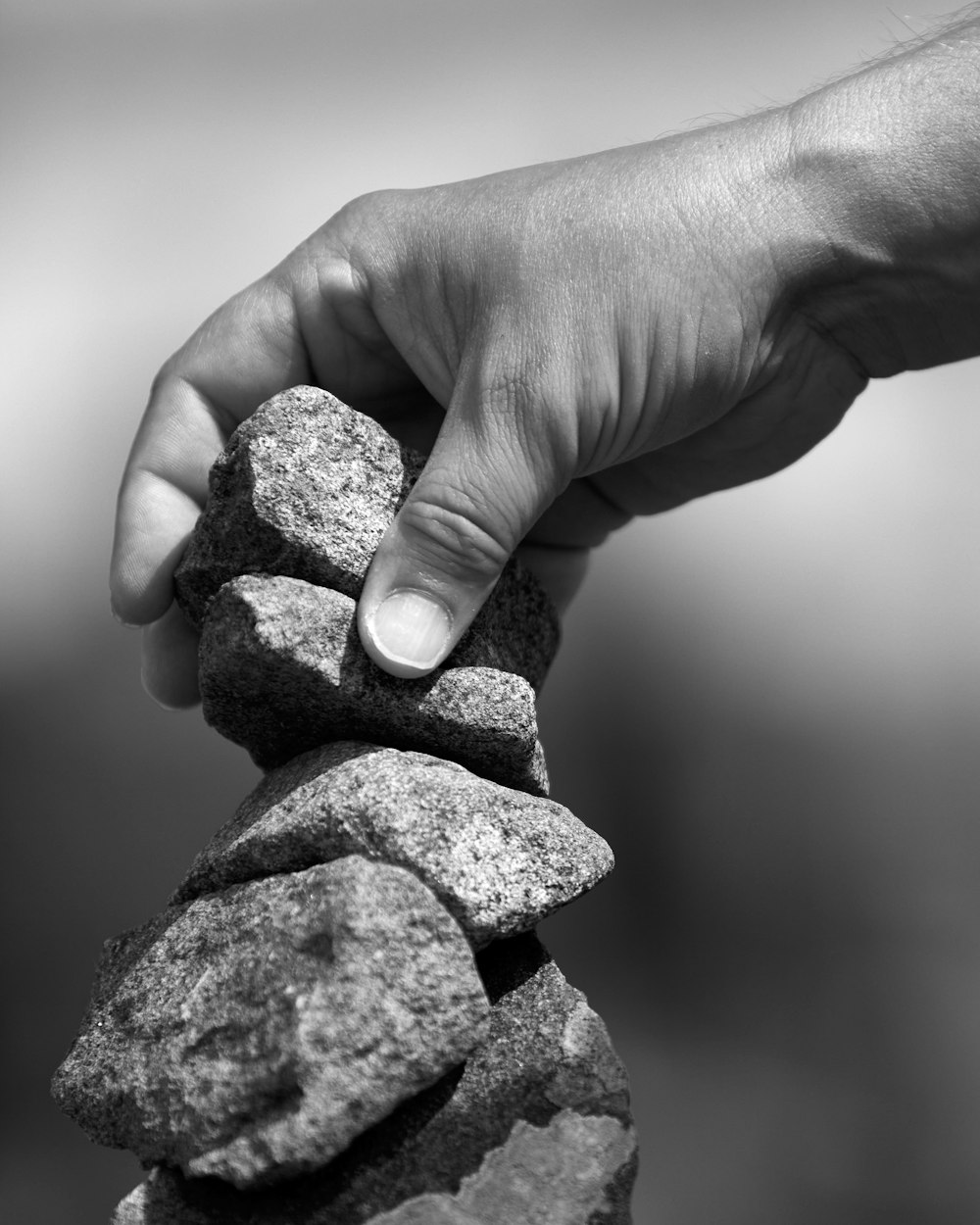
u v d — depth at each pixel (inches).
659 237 18.1
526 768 17.7
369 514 17.5
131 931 17.6
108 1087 16.8
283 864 16.9
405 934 16.1
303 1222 16.2
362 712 17.2
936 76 18.2
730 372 18.5
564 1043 16.7
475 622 18.1
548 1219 16.2
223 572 17.5
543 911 16.6
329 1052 15.8
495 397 17.9
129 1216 16.4
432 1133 16.4
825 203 18.2
